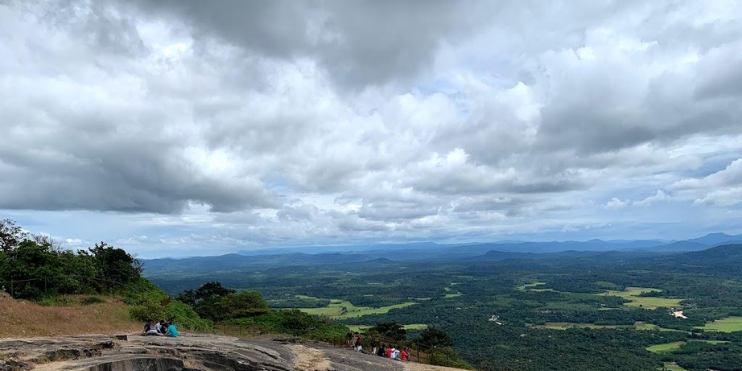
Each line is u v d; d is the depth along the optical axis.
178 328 39.19
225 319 55.91
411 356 49.66
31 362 15.71
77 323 28.80
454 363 48.75
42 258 37.72
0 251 37.25
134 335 26.42
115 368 16.88
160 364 18.73
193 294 67.06
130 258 48.78
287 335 47.47
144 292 48.03
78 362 16.48
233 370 21.41
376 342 46.84
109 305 38.34
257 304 61.00
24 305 28.86
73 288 39.50
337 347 38.88
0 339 20.17
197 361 21.06
